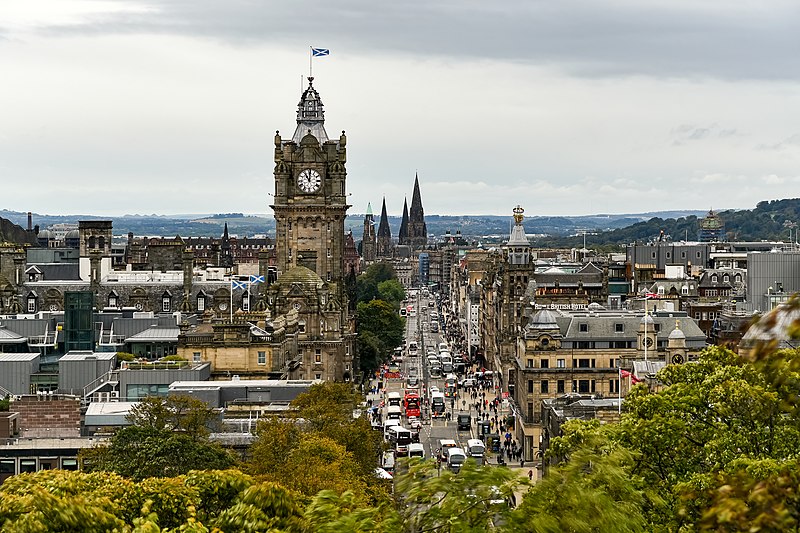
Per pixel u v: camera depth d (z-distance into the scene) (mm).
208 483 123625
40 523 100812
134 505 118312
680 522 101875
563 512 81250
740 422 127938
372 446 199875
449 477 82625
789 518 55625
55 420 199250
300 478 154875
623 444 129125
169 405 194250
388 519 81625
